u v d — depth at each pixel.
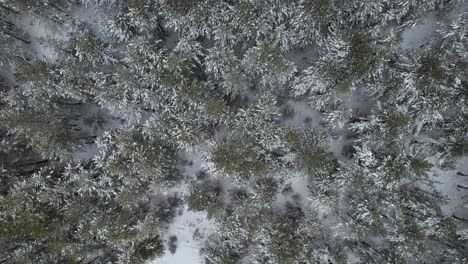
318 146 19.41
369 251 20.50
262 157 19.89
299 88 19.62
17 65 19.97
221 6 19.06
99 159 20.38
